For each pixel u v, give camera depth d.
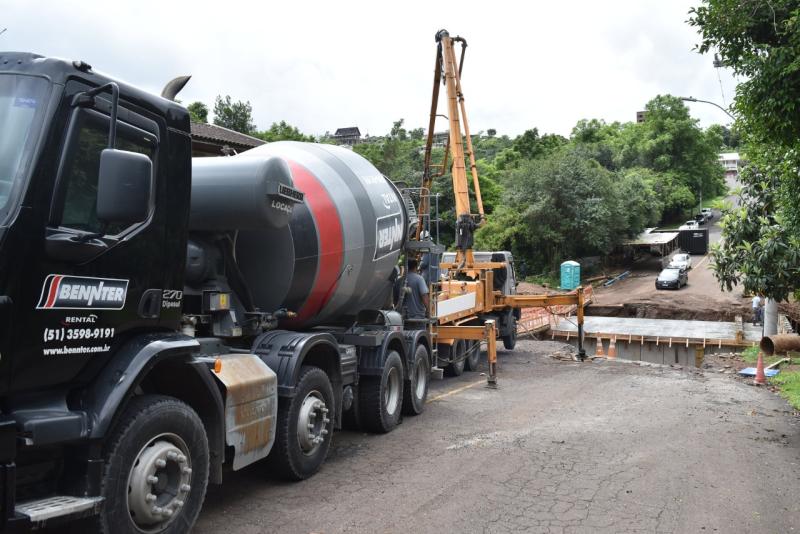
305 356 6.51
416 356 9.84
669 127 86.94
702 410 10.57
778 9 7.94
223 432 4.81
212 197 5.60
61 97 3.59
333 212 7.46
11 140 3.47
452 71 15.98
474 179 16.38
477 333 12.80
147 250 4.20
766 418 10.03
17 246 3.31
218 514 5.33
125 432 3.87
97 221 3.81
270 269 6.71
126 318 4.05
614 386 13.13
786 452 7.83
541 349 21.05
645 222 61.56
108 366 3.95
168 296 4.42
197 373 4.52
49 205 3.49
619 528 5.14
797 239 11.53
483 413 9.99
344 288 7.92
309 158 8.02
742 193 14.33
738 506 5.77
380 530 5.01
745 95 8.02
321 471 6.67
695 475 6.72
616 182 59.66
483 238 53.00
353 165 8.72
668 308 36.75
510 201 52.88
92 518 3.69
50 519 3.33
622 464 7.07
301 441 6.23
